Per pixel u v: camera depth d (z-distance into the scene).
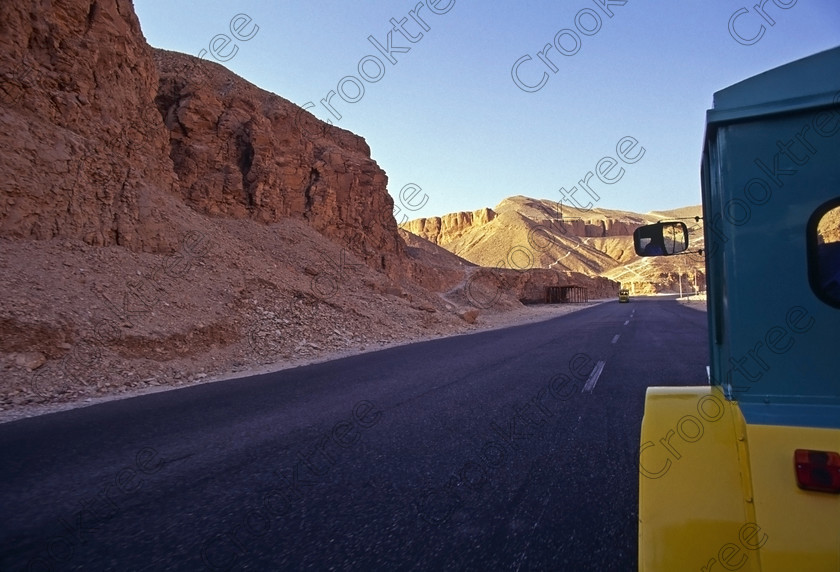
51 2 16.36
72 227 14.23
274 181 29.27
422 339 21.55
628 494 4.11
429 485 4.45
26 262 12.07
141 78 20.61
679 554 1.87
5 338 9.52
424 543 3.37
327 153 36.66
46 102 15.41
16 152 13.57
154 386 10.27
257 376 11.43
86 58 17.22
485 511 3.87
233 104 29.27
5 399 8.23
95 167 15.83
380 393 8.77
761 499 1.74
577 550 3.21
